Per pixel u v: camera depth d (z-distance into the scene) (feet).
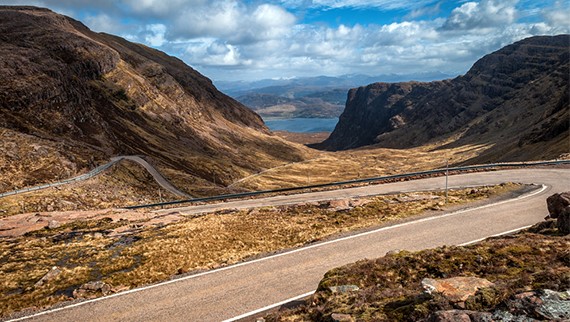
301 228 125.29
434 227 112.78
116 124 610.24
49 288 84.99
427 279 49.73
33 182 262.06
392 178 227.61
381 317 44.14
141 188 338.95
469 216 122.42
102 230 139.03
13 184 248.73
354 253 96.27
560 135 444.14
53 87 463.83
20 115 389.39
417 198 156.15
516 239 72.54
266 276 85.66
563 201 90.33
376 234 109.40
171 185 388.57
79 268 95.71
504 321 34.99
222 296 77.15
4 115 366.22
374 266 69.51
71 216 165.58
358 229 114.93
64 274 92.12
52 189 245.86
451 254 68.49
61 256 109.09
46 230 143.95
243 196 221.87
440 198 152.35
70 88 523.29
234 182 604.49
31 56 522.47
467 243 97.71
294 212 151.94
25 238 132.98
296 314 57.21
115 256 106.11
